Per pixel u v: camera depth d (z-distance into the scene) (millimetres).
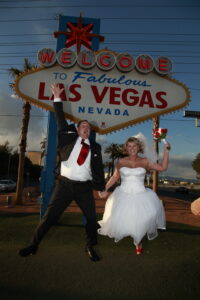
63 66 6180
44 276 3105
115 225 3580
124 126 6273
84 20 7012
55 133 6488
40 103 6152
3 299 2547
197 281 3092
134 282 3020
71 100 6242
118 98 6336
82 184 3293
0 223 6301
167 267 3523
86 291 2770
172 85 6445
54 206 3186
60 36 6926
